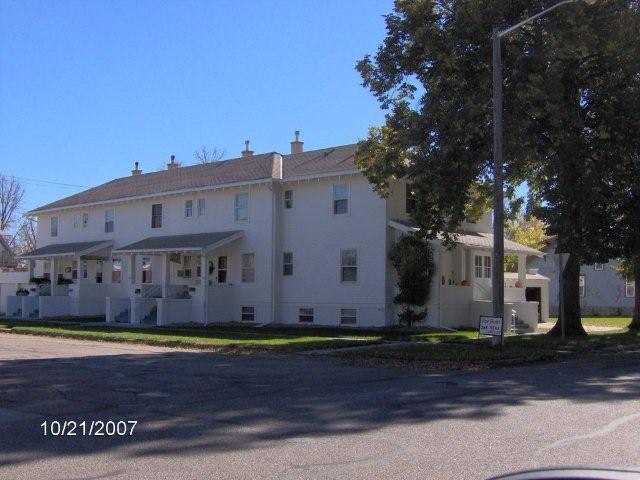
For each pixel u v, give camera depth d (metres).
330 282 30.17
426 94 22.02
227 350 20.62
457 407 10.25
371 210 29.08
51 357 18.38
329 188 30.48
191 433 8.51
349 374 14.75
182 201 35.81
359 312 29.19
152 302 33.19
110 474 6.70
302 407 10.35
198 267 34.62
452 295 28.86
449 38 21.45
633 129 21.44
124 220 38.66
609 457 7.11
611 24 20.16
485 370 15.72
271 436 8.30
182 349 21.42
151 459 7.27
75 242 41.59
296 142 36.50
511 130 20.34
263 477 6.54
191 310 32.41
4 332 28.89
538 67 20.70
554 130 21.70
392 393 11.77
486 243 30.22
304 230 31.20
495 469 6.69
